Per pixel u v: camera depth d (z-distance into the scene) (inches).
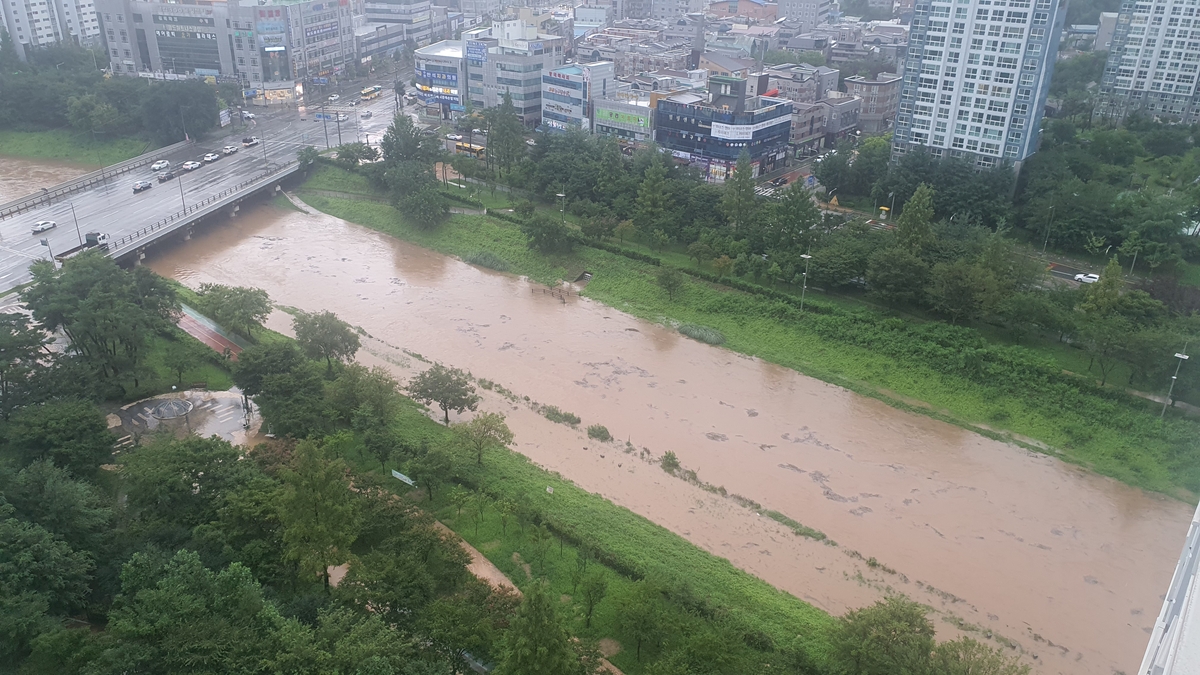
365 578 3511.3
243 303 6190.9
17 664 3006.9
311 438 4493.1
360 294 7544.3
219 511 3801.7
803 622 3890.3
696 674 3344.0
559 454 5315.0
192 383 5757.9
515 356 6515.8
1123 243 7652.6
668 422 5693.9
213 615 3043.8
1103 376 5826.8
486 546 4286.4
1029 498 4990.2
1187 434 5310.0
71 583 3334.2
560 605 3880.4
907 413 5812.0
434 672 2994.6
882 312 6791.3
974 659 3181.6
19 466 4205.2
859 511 4874.5
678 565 4227.4
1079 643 3998.5
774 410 5851.4
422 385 5393.7
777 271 7062.0
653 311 7239.2
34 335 5132.9
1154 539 4672.7
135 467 4040.4
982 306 6304.1
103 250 7460.6
